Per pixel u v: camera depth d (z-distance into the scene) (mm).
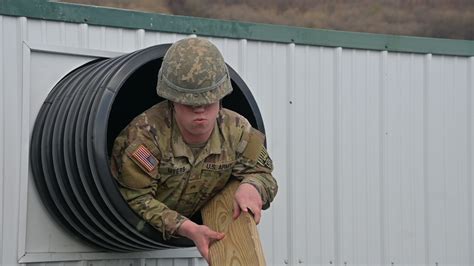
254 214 4902
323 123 7641
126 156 5094
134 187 5145
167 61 4777
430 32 25250
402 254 8023
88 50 6508
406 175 8070
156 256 6703
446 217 8281
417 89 8156
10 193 6109
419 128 8156
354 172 7789
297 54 7531
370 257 7844
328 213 7633
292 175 7453
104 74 5754
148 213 5078
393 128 8016
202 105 4742
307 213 7527
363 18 25203
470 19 25094
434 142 8234
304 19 24578
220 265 4645
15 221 6113
